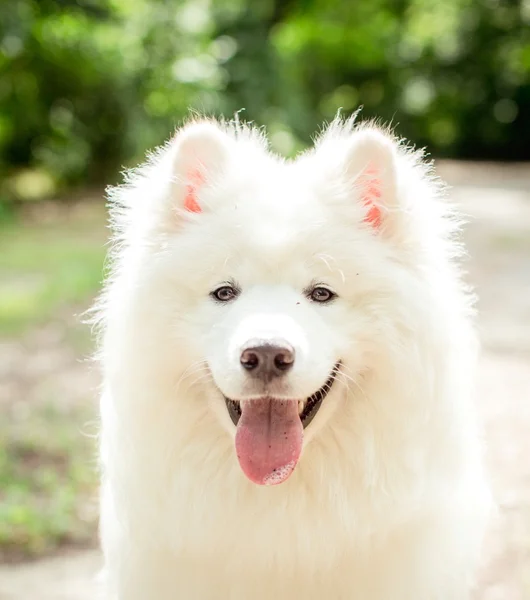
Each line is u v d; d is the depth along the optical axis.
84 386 7.21
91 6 20.06
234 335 2.63
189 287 2.82
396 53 35.22
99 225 16.31
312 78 33.91
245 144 3.13
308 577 2.86
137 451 2.83
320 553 2.82
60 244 14.06
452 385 2.87
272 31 26.66
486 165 33.62
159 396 2.82
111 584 3.15
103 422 3.00
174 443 2.82
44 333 8.88
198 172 2.95
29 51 18.52
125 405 2.83
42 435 6.00
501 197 21.83
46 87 19.81
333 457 2.80
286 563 2.84
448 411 2.85
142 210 2.96
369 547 2.85
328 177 2.92
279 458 2.68
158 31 21.08
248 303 2.72
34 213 17.86
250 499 2.79
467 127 36.38
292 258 2.79
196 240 2.83
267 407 2.74
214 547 2.84
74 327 9.07
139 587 2.96
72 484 5.23
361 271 2.79
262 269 2.79
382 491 2.80
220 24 23.56
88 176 21.53
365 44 33.97
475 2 34.97
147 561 2.94
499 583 4.08
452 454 2.88
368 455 2.78
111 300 2.94
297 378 2.58
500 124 35.94
